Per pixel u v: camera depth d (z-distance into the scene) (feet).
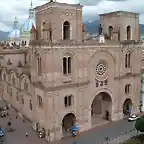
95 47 225.35
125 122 247.50
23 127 237.45
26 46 326.65
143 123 200.34
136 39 260.62
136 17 256.32
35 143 205.36
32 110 235.20
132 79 261.03
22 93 259.39
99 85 234.79
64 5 205.16
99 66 232.32
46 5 206.90
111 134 220.23
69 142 207.21
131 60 256.11
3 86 327.06
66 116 231.50
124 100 257.14
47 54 199.62
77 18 214.90
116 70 244.22
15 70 278.46
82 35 220.84
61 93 211.20
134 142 202.28
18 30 407.44
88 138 213.87
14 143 204.95
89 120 232.12
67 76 212.84
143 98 287.28
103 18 262.47
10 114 274.57
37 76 216.74
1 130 225.97
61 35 207.82
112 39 247.29
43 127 215.92
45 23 213.05
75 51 213.87
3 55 323.78
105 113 255.50
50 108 206.69
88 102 229.25
